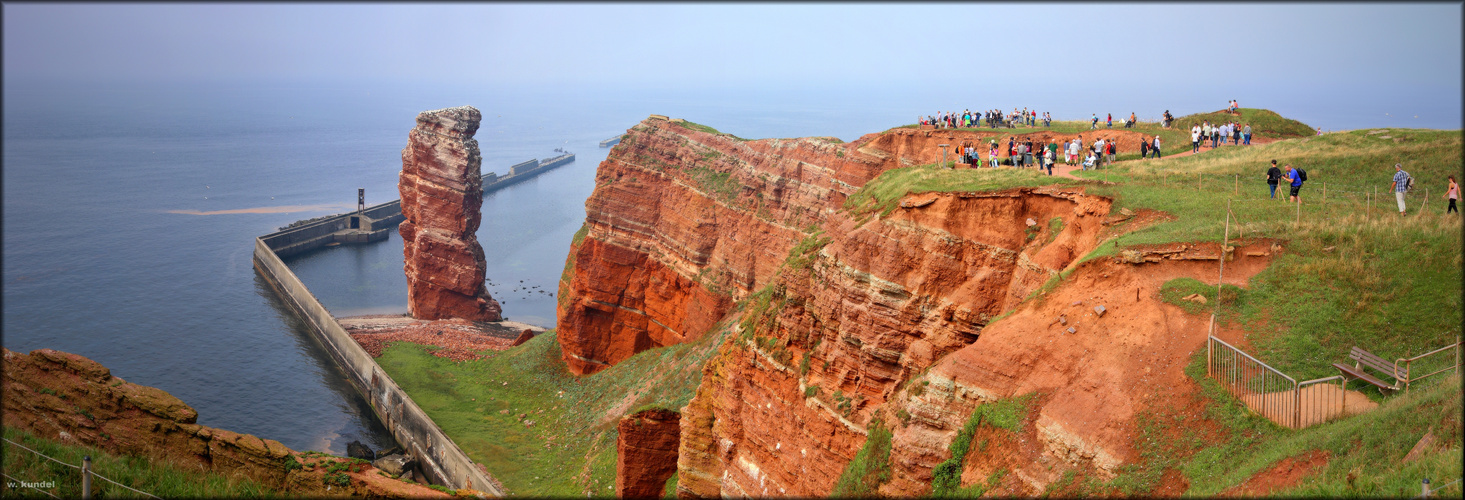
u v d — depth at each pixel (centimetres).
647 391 6975
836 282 4366
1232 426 2777
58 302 13462
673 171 9031
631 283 9031
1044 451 3048
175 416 5450
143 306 13500
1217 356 2958
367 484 5038
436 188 11669
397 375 9056
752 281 8081
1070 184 4122
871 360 4116
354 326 11262
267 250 15712
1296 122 7325
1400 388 2764
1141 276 3356
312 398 9600
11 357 5934
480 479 6338
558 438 7094
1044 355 3300
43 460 4794
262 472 5178
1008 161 6381
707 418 5125
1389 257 3250
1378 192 4466
